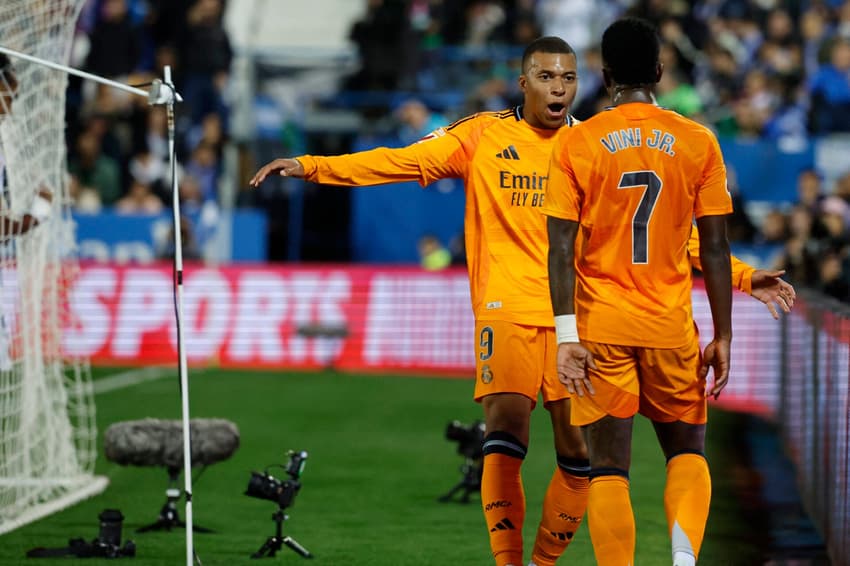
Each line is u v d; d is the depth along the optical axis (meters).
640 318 16.66
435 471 31.67
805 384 29.25
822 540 24.61
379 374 52.62
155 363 53.97
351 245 60.25
